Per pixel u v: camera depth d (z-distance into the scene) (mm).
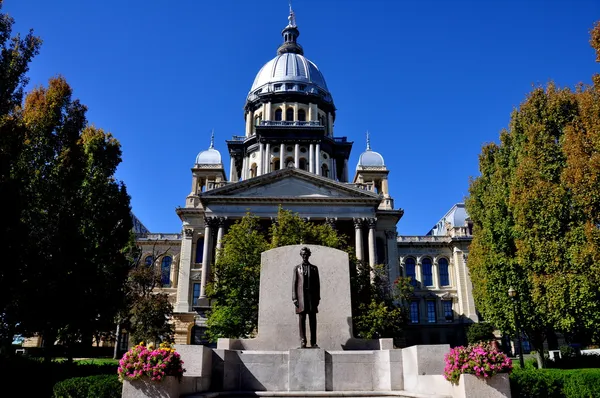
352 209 57594
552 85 26812
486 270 30156
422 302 70125
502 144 31266
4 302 20750
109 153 31906
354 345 14008
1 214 19281
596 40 20859
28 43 22406
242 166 81125
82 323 26516
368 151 78875
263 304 14320
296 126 73562
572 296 22750
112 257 29906
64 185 26047
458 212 75688
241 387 12227
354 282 30203
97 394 12336
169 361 10102
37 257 23234
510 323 28688
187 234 63656
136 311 44688
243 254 30781
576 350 40156
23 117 25938
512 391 14609
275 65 85188
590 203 21641
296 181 58812
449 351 11273
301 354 12305
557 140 25719
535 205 24938
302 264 12953
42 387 16375
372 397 11570
